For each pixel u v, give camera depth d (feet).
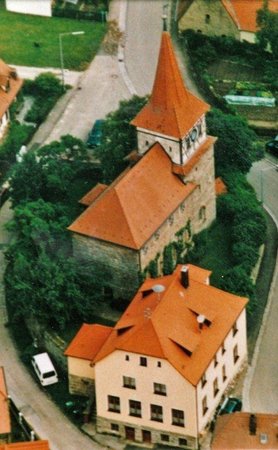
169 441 604.49
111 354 589.32
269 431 567.59
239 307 619.26
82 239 650.02
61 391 632.79
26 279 652.89
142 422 604.08
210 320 604.49
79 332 627.05
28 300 647.97
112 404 605.31
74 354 618.44
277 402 625.82
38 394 632.79
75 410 621.72
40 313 645.10
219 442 567.59
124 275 652.48
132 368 590.55
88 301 649.20
